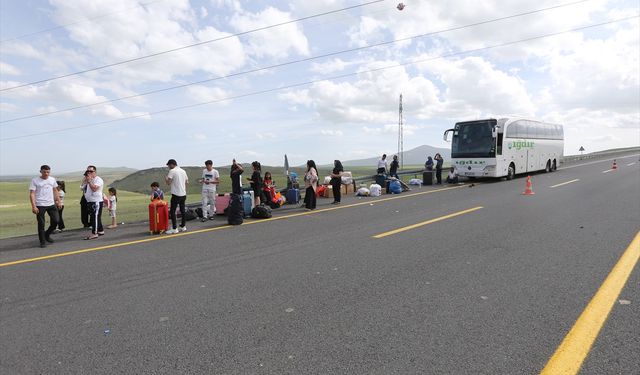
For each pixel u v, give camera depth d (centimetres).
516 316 379
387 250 672
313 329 366
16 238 923
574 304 404
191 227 1020
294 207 1427
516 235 756
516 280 486
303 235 846
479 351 313
